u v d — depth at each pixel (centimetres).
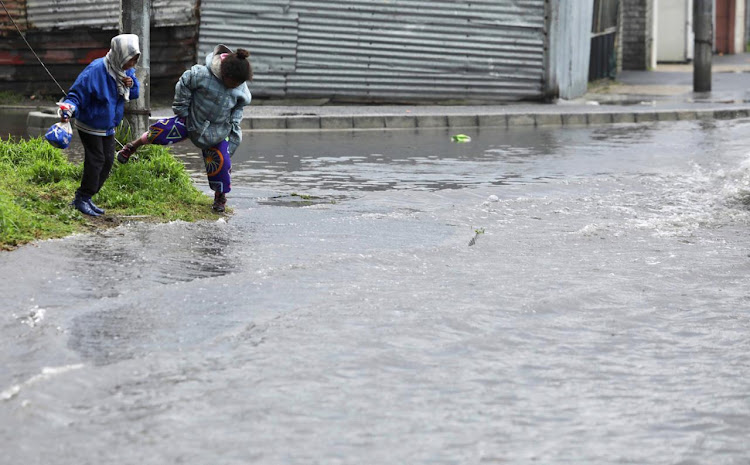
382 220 2078
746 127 4212
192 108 1975
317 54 4847
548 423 1039
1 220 1709
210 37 4722
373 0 4841
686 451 979
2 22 4988
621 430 1026
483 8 4950
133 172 2102
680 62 9012
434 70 4962
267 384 1116
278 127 4125
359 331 1307
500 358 1236
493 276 1631
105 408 1035
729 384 1167
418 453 955
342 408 1059
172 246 1747
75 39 4975
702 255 1833
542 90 5091
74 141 3494
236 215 2089
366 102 4947
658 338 1342
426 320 1362
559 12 5031
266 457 937
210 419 1018
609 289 1569
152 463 918
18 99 5025
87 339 1230
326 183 2645
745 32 11669
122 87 1869
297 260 1673
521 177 2794
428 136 3941
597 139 3816
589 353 1269
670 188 2595
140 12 2212
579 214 2225
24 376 1103
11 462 909
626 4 8056
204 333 1271
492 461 943
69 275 1514
